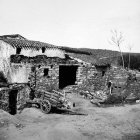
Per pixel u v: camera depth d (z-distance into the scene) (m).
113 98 21.94
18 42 22.28
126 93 24.00
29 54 22.06
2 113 15.22
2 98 16.70
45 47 23.73
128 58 35.75
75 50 29.52
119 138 12.86
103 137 12.91
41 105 17.66
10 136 12.32
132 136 13.20
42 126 14.35
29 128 13.89
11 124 13.98
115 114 17.47
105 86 26.36
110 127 14.59
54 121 15.51
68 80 27.86
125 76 24.56
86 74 25.05
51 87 22.17
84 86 25.00
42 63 21.28
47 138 12.40
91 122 15.39
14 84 18.30
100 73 26.14
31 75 20.25
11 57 20.67
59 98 18.72
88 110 18.77
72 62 23.89
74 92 24.14
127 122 15.59
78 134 13.10
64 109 17.94
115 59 33.00
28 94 18.80
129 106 19.73
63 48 27.94
